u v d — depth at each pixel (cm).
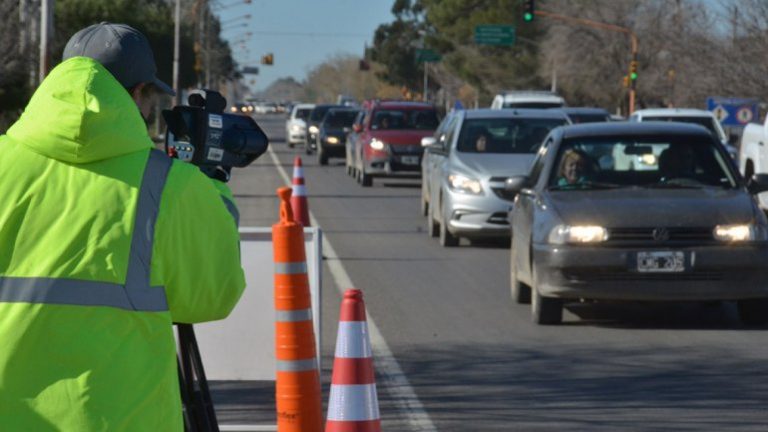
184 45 15525
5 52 7006
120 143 734
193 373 938
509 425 1766
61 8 11394
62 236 723
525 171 4056
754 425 1766
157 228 735
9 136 748
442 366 2206
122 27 809
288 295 1563
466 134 4303
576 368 2188
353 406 1152
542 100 8812
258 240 1700
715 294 2502
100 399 707
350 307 1166
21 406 706
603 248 2495
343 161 10950
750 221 2512
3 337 710
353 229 4816
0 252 725
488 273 3506
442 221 4178
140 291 727
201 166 898
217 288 760
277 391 1566
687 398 1945
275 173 8969
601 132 2825
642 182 2738
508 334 2538
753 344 2417
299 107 13850
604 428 1745
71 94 726
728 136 8300
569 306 2920
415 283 3291
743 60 10481
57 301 713
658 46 15938
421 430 1734
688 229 2497
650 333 2548
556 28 17038
